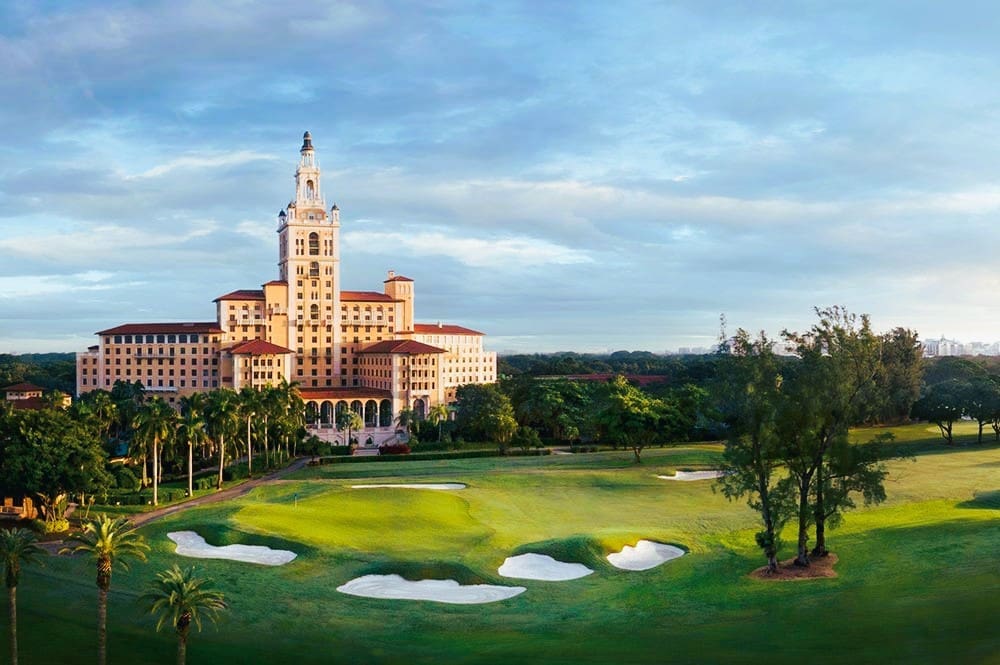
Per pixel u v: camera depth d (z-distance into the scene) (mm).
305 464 156875
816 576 66812
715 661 44406
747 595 62406
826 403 69875
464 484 121062
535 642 52531
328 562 73688
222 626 55625
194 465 149000
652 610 60281
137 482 119625
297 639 53875
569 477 125938
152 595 44125
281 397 156375
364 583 69312
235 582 67188
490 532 87875
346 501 99000
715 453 150375
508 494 113312
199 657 48500
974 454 145000
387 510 95500
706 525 90750
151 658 47719
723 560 74625
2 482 91688
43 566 68938
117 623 53906
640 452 157750
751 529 87688
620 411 148375
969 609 49656
